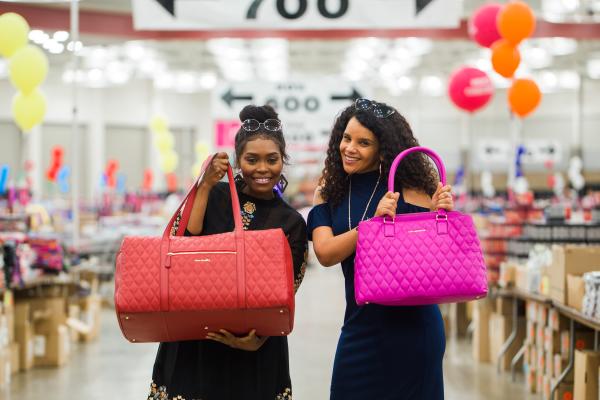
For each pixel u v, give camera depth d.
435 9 6.06
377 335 2.98
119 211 17.61
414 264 2.79
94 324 9.70
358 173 3.11
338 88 11.25
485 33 9.11
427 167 3.10
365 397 3.00
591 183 28.78
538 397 6.43
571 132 29.59
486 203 18.03
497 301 7.90
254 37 13.61
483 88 10.16
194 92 29.53
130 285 2.70
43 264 8.03
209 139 29.59
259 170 2.91
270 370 2.96
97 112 27.36
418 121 30.31
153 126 18.98
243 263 2.70
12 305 7.61
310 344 9.12
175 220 2.93
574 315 5.34
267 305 2.67
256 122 2.93
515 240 8.28
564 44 18.88
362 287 2.82
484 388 6.79
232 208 2.99
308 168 18.67
